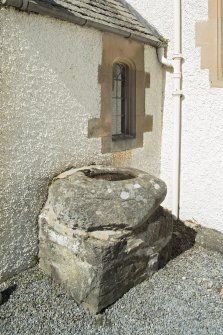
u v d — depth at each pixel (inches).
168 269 161.6
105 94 182.9
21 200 145.3
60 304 133.2
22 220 147.0
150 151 221.5
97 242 128.1
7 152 137.2
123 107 211.6
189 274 158.1
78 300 133.5
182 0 202.8
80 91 167.3
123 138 202.4
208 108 200.4
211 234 194.5
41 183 153.1
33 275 149.6
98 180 146.2
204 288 147.5
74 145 167.8
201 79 201.2
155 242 154.5
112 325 123.8
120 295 138.7
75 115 166.1
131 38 190.9
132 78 205.0
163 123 226.7
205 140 204.1
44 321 124.1
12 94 136.3
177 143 213.2
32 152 147.3
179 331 121.3
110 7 196.5
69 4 160.9
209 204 206.7
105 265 128.0
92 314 129.0
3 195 137.9
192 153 210.8
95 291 127.6
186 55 205.8
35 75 144.4
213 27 191.9
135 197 139.9
